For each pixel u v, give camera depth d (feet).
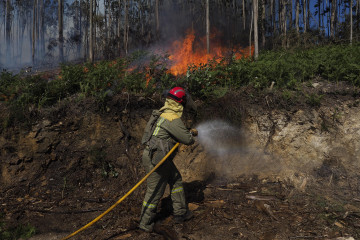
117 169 15.57
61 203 13.32
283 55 21.72
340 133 15.02
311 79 17.70
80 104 16.21
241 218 11.29
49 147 15.34
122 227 11.08
